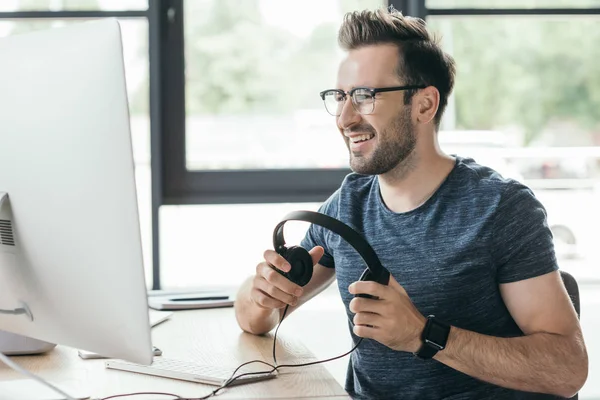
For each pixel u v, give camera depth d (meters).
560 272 1.56
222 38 2.72
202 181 2.73
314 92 2.77
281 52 2.75
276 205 2.76
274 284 1.45
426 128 1.59
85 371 1.31
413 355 1.52
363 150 1.58
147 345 1.06
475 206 1.51
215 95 2.73
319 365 1.38
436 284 1.51
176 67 2.69
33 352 1.42
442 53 1.62
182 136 2.71
